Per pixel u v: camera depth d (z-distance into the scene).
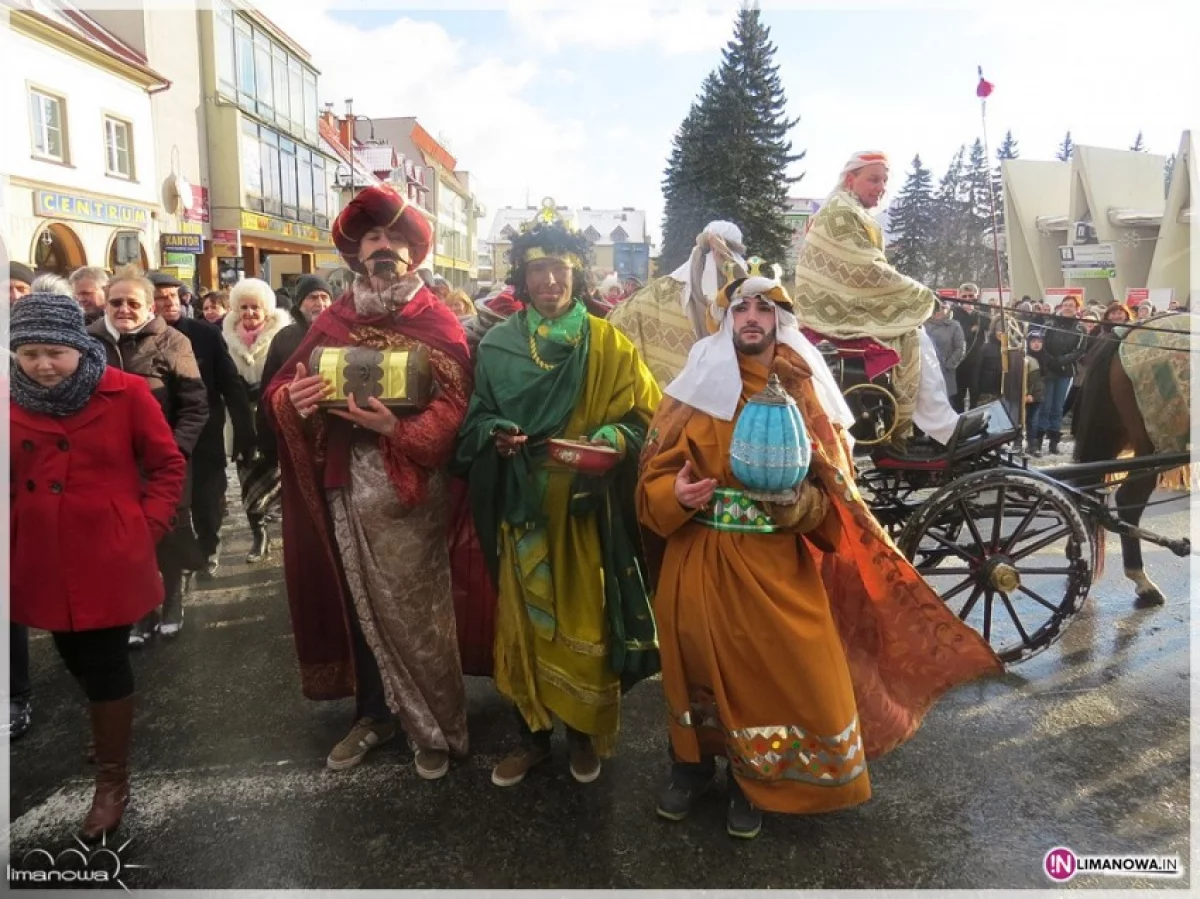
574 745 2.84
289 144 19.67
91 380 2.46
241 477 5.08
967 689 3.50
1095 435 4.51
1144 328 4.20
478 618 3.08
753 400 2.34
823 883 2.38
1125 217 18.34
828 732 2.38
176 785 2.83
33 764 2.99
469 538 3.09
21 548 2.41
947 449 3.82
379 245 2.69
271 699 3.44
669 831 2.60
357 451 2.68
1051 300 14.30
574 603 2.66
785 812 2.44
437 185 37.84
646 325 4.47
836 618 2.83
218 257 16.47
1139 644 3.92
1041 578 4.82
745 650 2.41
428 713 2.81
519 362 2.65
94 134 12.84
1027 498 3.92
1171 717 3.26
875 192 4.01
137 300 3.68
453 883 2.37
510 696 2.73
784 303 2.44
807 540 2.71
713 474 2.46
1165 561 5.17
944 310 7.84
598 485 2.63
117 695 2.56
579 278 2.74
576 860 2.47
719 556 2.45
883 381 3.81
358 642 2.95
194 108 16.03
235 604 4.46
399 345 2.69
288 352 4.44
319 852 2.50
